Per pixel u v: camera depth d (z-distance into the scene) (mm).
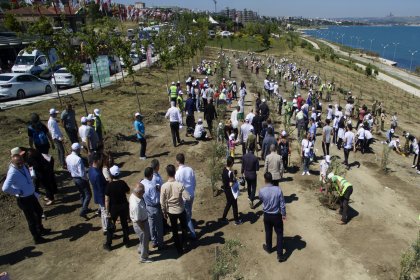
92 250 8281
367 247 8852
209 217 9945
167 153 14859
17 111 17953
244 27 125250
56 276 7422
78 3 30703
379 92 48062
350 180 13320
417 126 27859
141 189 7387
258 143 15570
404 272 7477
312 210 10641
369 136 16672
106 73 27312
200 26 85125
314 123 15477
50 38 17125
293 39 114125
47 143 10820
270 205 7957
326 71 62406
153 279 7383
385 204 11391
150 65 39406
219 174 12289
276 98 25125
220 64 46438
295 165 14328
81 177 9203
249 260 8148
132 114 19859
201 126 16531
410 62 124500
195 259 8031
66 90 25078
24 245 8422
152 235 8242
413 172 14906
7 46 30672
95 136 11773
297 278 7656
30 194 8188
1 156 12562
